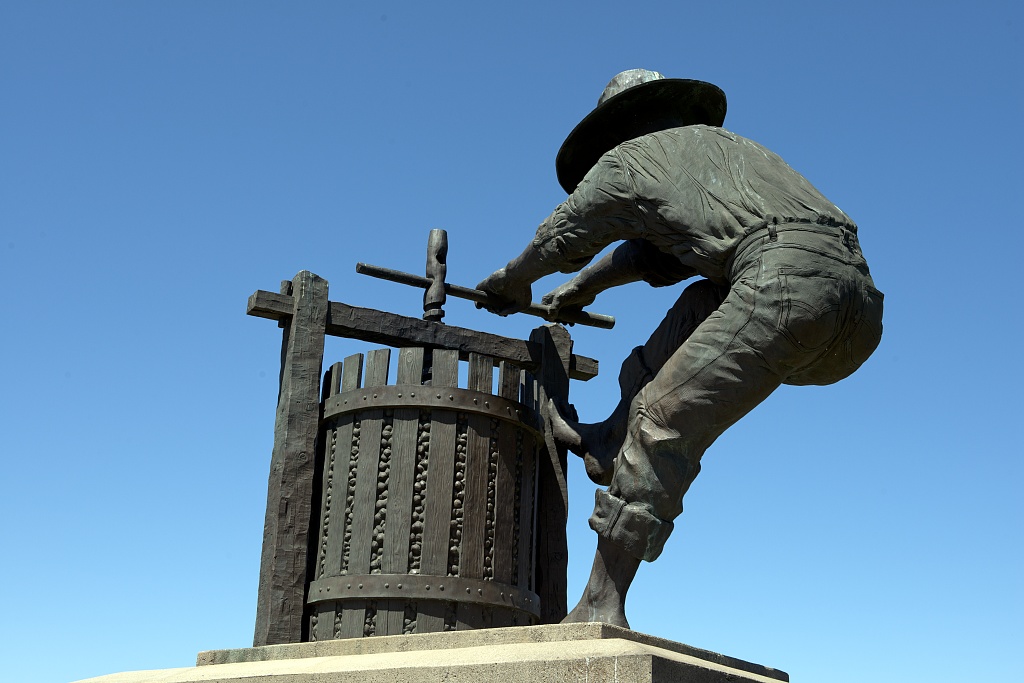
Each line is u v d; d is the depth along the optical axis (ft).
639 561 16.25
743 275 15.89
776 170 16.66
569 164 20.02
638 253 20.12
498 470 21.13
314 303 22.30
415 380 21.06
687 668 14.01
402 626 19.72
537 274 21.13
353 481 20.86
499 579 20.54
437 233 23.82
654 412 16.15
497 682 14.16
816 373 16.67
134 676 19.17
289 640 20.36
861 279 16.03
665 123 18.99
